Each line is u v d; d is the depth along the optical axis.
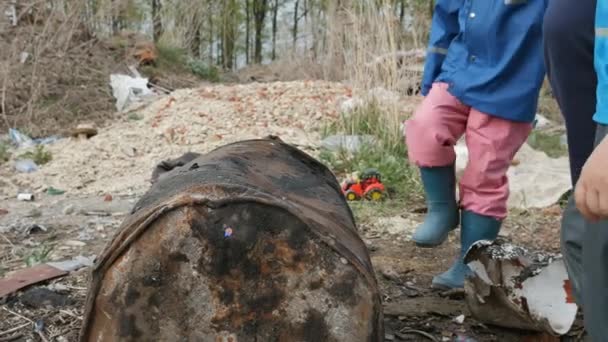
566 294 2.62
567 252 2.08
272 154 2.46
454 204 3.22
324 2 11.38
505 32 3.00
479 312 2.79
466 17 3.12
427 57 3.34
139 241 1.78
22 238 4.18
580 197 1.59
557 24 2.11
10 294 3.21
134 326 1.80
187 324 1.79
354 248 1.90
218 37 18.88
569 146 2.24
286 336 1.79
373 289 1.80
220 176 1.99
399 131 5.87
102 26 10.72
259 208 1.78
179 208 1.77
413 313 3.02
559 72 2.16
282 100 7.65
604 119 1.80
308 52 12.44
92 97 8.24
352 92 6.91
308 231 1.78
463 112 3.14
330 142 5.95
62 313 3.04
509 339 2.78
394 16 7.10
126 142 6.45
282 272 1.78
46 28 8.52
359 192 4.78
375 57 6.47
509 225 4.30
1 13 8.81
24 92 7.94
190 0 13.47
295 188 2.16
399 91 6.70
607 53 1.80
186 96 7.95
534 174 5.06
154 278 1.78
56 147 6.48
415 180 5.11
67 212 4.74
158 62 11.19
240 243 1.77
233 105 7.49
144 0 13.70
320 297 1.79
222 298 1.78
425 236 3.17
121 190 5.31
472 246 2.71
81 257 3.75
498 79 3.02
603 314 1.84
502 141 3.04
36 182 5.50
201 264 1.77
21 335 2.89
